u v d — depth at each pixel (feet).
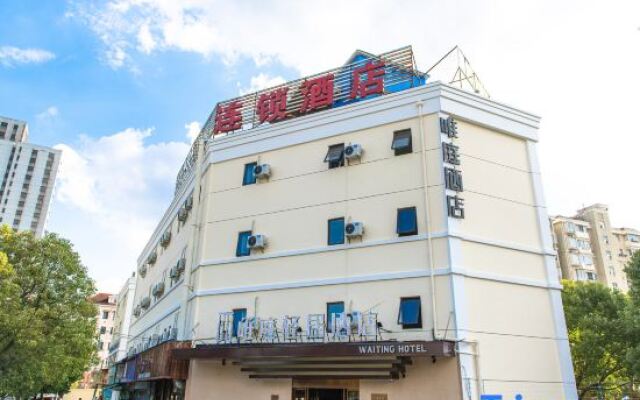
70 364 91.15
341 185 63.16
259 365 56.29
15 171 399.85
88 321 88.38
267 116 73.36
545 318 56.03
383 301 54.90
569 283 87.71
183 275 74.54
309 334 54.85
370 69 68.03
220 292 65.36
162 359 63.87
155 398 78.54
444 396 48.55
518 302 55.21
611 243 226.17
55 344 81.10
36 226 391.86
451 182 56.59
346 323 52.95
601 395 81.25
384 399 51.26
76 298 85.25
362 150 63.21
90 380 250.98
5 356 76.69
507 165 61.98
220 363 60.70
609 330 65.05
